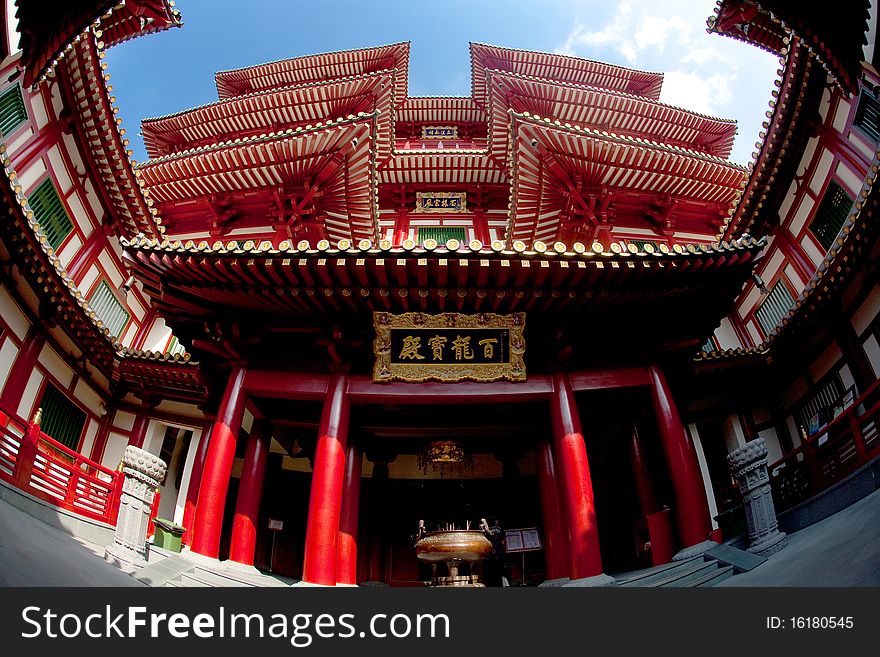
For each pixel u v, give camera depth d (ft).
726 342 73.46
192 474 59.36
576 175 71.36
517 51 107.34
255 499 42.80
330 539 35.37
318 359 43.01
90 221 65.98
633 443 48.29
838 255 47.34
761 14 60.13
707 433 63.77
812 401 57.00
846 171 56.44
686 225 80.12
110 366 59.47
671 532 40.98
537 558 53.67
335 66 109.60
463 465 53.52
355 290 39.17
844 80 50.06
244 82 112.06
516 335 41.34
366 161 72.08
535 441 47.50
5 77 51.80
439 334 41.42
